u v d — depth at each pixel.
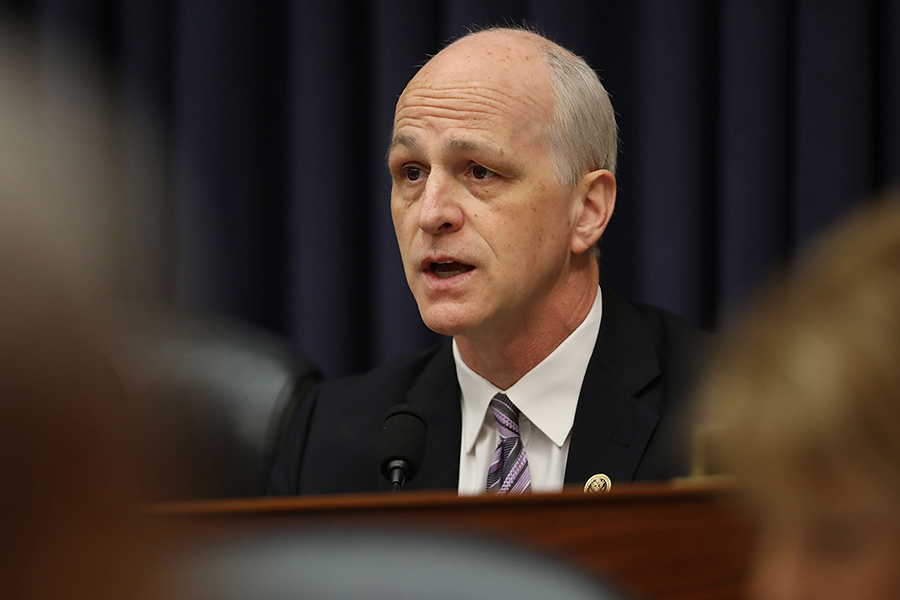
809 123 4.79
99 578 0.54
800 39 4.80
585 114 2.95
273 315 5.53
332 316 5.24
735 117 4.85
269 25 5.49
